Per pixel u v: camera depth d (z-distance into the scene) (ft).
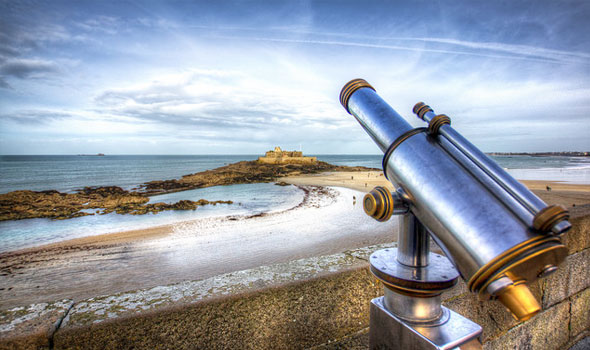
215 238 71.87
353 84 3.83
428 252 3.11
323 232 76.18
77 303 3.96
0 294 44.80
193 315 3.83
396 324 3.02
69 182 234.99
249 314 4.07
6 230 83.15
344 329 4.72
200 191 167.12
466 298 5.73
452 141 2.69
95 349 3.51
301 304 4.38
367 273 4.91
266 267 5.01
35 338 3.34
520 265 1.84
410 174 2.74
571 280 7.77
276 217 94.58
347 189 169.27
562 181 179.63
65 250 64.28
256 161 424.05
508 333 6.46
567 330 7.80
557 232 1.85
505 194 2.21
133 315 3.64
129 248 65.05
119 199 130.21
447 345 2.58
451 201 2.33
